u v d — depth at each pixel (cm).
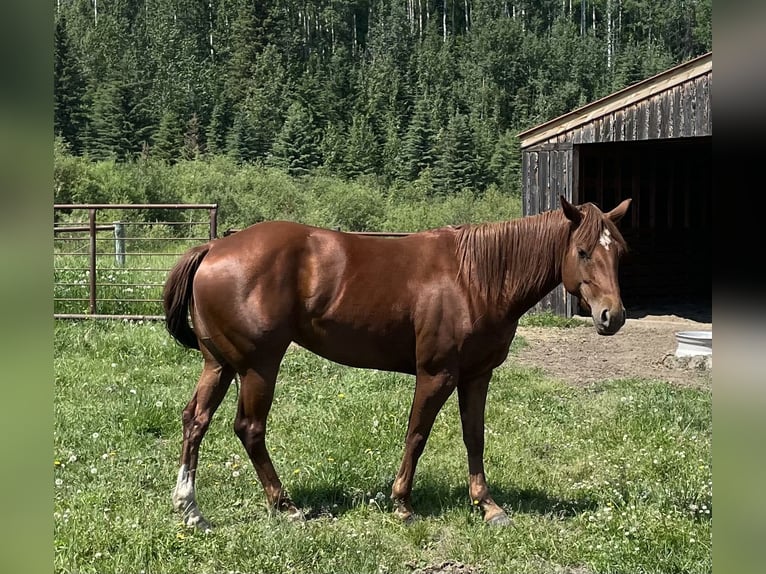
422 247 452
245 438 441
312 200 3619
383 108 5506
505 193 4422
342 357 452
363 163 4569
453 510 463
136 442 568
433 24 7706
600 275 423
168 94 5228
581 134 1391
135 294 1145
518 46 7050
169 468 517
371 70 6253
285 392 732
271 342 429
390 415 645
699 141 1526
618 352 1094
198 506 453
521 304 446
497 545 415
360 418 639
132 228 2550
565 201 428
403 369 462
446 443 596
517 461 557
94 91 4659
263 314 424
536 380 859
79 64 4931
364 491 492
